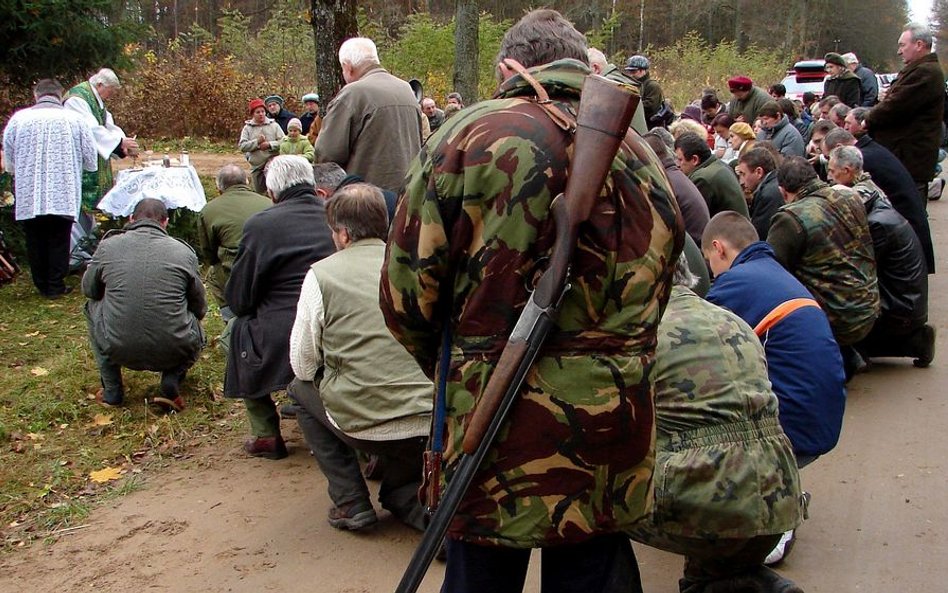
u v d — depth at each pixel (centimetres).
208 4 3550
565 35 204
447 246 186
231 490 414
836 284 496
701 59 3041
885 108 759
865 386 548
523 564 208
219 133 1888
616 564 204
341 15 815
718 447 270
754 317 340
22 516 388
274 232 421
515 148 180
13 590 329
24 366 567
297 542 363
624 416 186
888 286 554
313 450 372
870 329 511
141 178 785
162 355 483
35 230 715
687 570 306
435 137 192
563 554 204
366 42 557
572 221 176
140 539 367
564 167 181
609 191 186
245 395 431
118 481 425
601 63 447
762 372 283
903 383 550
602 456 186
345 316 340
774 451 277
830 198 501
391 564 346
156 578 336
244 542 364
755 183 620
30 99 954
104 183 845
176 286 484
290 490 414
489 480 186
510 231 181
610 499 188
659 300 195
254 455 454
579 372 183
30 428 474
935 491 400
